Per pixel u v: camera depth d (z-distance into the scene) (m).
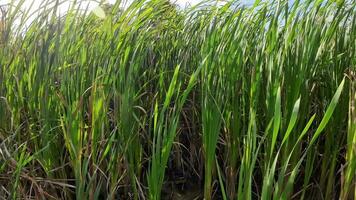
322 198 1.41
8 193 1.33
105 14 1.52
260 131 1.56
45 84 1.43
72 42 1.63
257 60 1.33
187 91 1.17
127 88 1.33
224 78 1.41
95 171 1.30
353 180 1.17
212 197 1.55
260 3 1.59
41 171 1.58
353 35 1.44
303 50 1.33
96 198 1.32
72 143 1.29
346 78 1.37
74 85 1.42
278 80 1.28
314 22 1.37
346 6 1.53
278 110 0.96
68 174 1.63
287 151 1.34
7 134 1.55
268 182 0.98
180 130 1.87
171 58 1.95
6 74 1.65
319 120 1.62
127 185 1.52
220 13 1.66
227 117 1.44
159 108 1.70
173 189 1.73
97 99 1.36
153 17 1.88
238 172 1.60
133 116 1.41
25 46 1.71
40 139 1.55
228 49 1.43
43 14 1.65
